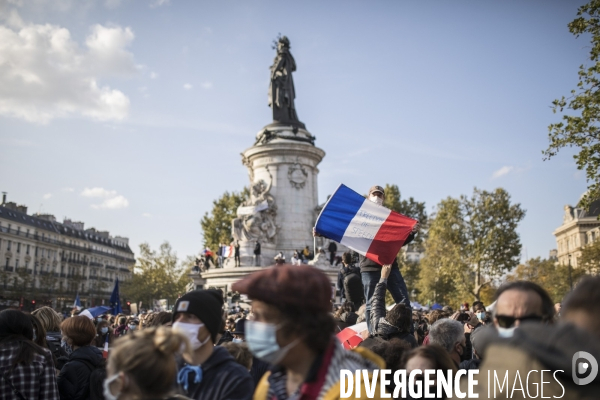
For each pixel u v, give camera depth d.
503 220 53.72
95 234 129.50
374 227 8.71
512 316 3.51
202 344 4.72
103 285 120.50
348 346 7.64
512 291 3.59
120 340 3.59
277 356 3.19
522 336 2.66
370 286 9.10
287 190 38.81
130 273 141.50
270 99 43.12
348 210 8.91
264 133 40.69
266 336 3.18
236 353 6.57
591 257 54.00
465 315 10.40
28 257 97.69
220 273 34.78
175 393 3.83
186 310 4.73
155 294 86.62
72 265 112.19
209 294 4.97
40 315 8.59
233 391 4.55
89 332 7.39
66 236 111.38
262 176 39.22
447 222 55.34
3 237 91.19
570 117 15.74
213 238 71.75
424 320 13.25
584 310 2.78
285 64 43.56
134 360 3.41
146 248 87.56
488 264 54.31
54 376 6.30
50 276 93.06
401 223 8.67
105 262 127.94
